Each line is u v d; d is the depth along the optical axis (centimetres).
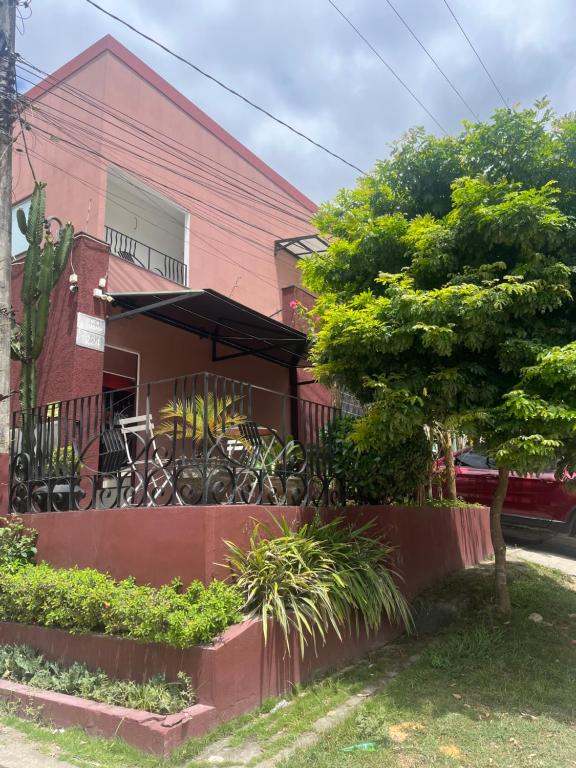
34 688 512
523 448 506
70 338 895
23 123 773
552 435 515
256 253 1438
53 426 678
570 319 596
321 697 496
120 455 611
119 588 508
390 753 402
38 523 642
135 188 1178
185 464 562
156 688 448
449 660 567
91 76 1144
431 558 805
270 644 492
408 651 614
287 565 526
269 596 496
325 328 605
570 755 401
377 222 645
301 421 672
